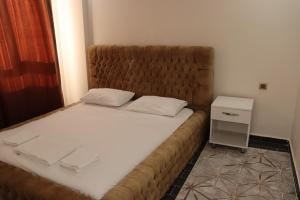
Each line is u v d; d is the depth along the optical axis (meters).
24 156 1.91
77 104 3.34
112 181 1.62
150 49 3.23
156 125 2.57
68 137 2.26
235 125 3.17
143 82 3.36
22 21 3.09
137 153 1.99
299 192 2.10
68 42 3.81
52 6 3.48
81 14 3.59
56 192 1.51
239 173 2.47
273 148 2.95
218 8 2.92
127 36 3.53
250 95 3.04
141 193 1.66
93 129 2.44
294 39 2.70
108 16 3.56
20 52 3.12
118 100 3.16
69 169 1.72
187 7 3.06
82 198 1.46
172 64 3.14
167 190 2.17
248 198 2.11
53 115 2.89
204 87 3.03
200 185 2.30
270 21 2.74
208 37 3.05
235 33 2.92
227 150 2.94
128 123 2.61
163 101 2.99
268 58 2.85
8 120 3.07
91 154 1.84
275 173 2.46
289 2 2.62
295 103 2.86
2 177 1.70
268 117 3.03
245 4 2.79
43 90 3.48
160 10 3.22
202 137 3.04
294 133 2.75
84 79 3.91
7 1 2.90
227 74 3.08
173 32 3.22
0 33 2.86
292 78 2.81
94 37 3.77
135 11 3.37
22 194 1.60
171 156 2.11
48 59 3.46
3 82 2.94
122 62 3.43
